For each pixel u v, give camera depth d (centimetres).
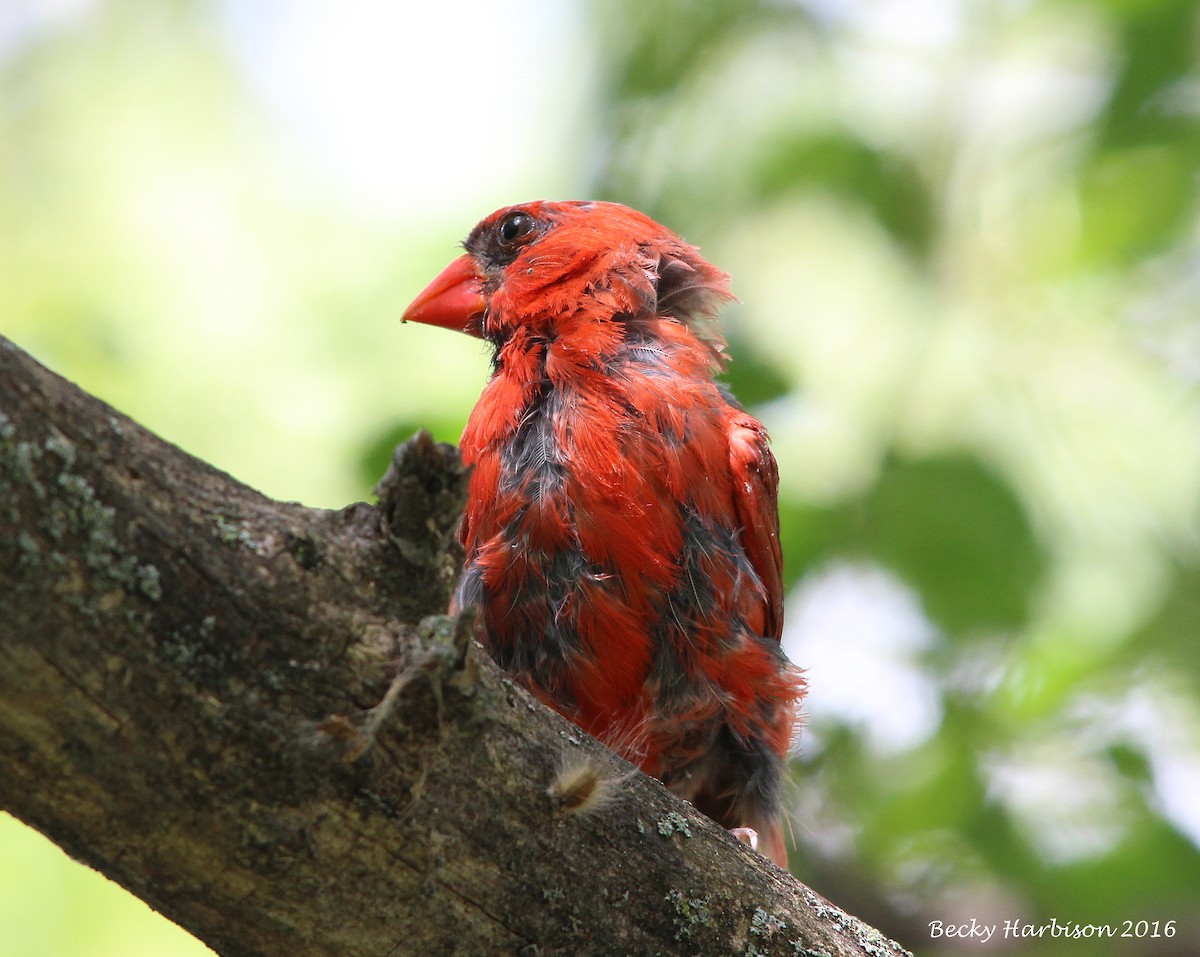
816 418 1092
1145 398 1126
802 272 1175
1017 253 1145
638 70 1214
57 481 411
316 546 455
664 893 546
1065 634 1062
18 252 1321
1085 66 1149
